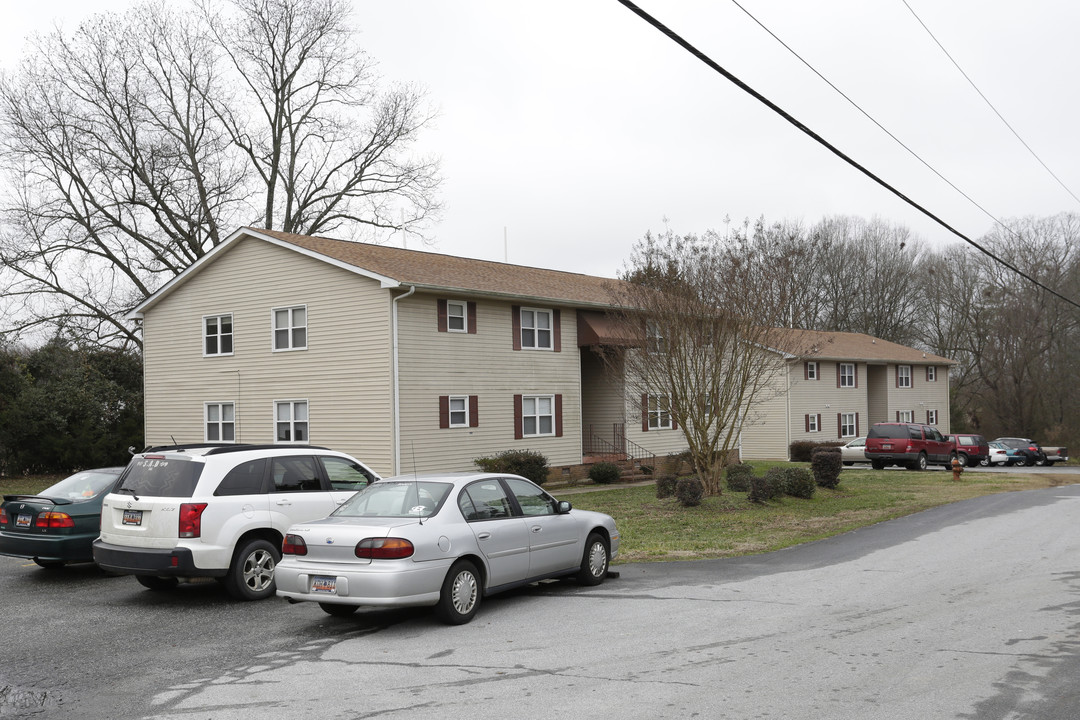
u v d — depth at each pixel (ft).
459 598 28.68
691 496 63.72
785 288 66.49
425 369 77.77
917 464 117.80
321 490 36.91
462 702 20.18
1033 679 20.80
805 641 25.08
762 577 36.58
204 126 125.70
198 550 32.07
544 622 28.55
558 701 20.02
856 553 43.11
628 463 97.09
